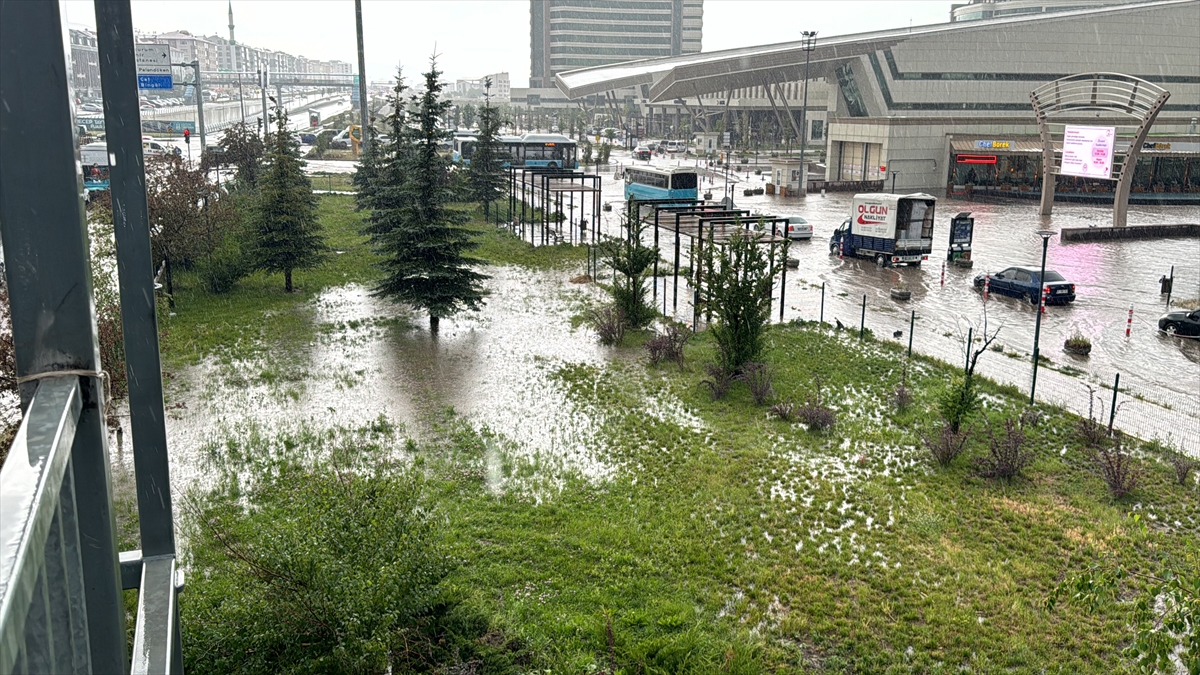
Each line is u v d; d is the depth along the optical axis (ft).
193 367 81.66
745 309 75.87
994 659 38.32
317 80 534.37
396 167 138.51
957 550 47.93
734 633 39.70
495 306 108.06
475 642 37.29
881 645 39.34
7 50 8.04
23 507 5.45
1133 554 47.52
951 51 312.09
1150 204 235.81
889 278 130.52
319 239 115.24
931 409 71.20
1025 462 58.29
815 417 66.49
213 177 208.33
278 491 53.62
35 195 8.40
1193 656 26.63
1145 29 323.57
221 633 33.19
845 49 303.07
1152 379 81.15
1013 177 266.77
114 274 87.20
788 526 50.44
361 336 93.30
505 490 55.31
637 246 98.99
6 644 4.58
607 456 61.36
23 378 8.75
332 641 32.63
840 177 298.35
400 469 58.34
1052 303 111.96
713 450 62.54
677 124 549.13
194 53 650.84
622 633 38.99
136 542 47.34
